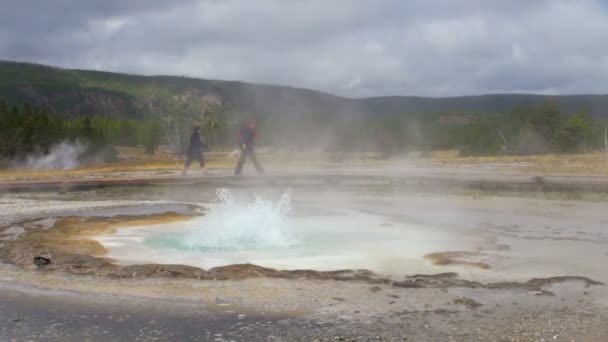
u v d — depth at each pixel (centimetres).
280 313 661
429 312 662
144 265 891
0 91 13962
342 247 1072
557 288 771
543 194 1948
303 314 657
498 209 1580
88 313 665
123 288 776
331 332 593
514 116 5022
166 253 1033
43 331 603
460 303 698
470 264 926
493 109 13650
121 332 599
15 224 1349
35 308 686
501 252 1018
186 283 801
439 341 565
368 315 651
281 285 785
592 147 4472
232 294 742
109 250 1062
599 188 2156
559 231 1229
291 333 591
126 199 1961
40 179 3108
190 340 575
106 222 1367
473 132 5144
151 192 2209
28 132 4125
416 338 574
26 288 780
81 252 1041
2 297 734
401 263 943
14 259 956
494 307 683
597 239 1136
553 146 4516
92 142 4391
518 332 591
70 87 14962
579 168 3044
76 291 762
